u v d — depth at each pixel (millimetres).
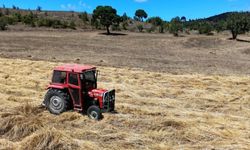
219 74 29812
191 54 48375
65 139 11062
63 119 13672
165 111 15547
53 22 86188
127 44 59281
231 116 15320
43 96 17609
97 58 38438
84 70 14547
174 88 21438
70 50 45844
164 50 52906
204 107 17234
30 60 33781
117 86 20938
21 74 23922
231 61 41562
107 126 13000
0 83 20344
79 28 88125
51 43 53812
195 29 108500
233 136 12461
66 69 14664
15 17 88125
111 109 14852
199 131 12688
